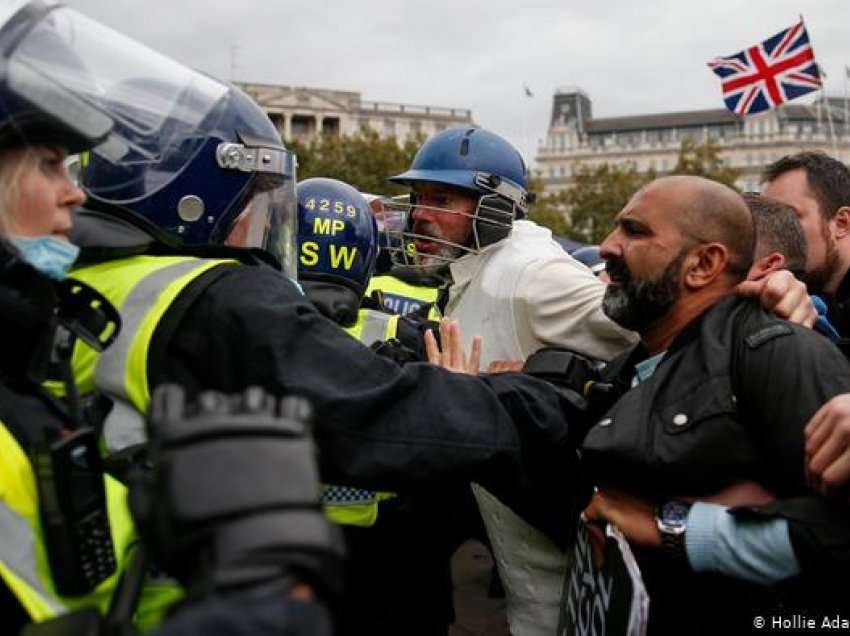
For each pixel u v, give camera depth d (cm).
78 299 137
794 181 271
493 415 164
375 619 211
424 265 288
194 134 169
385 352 222
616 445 160
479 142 287
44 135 130
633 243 176
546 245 273
